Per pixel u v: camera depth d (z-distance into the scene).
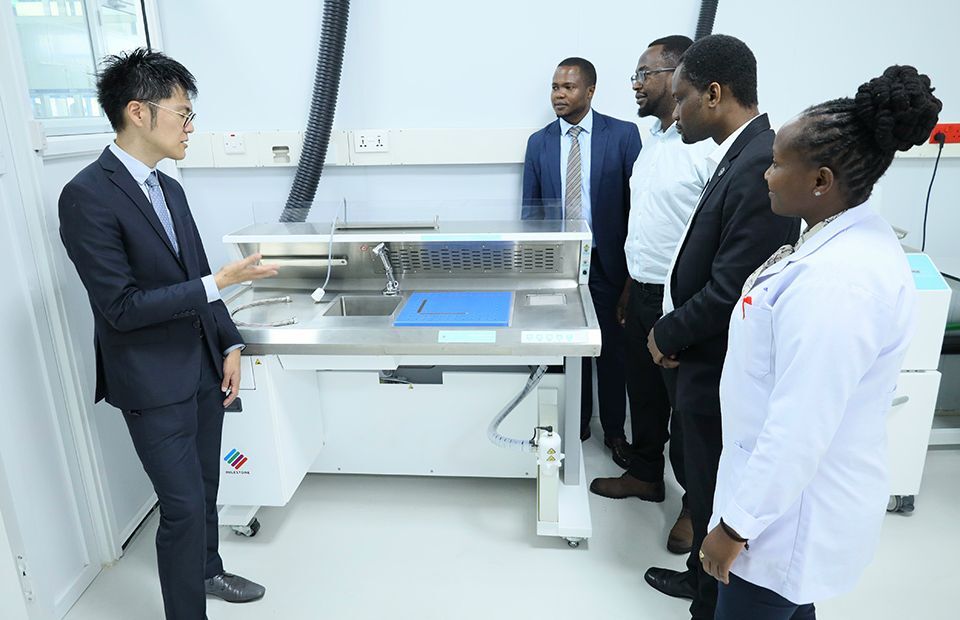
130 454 2.18
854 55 2.47
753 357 0.99
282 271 2.26
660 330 1.50
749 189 1.28
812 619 1.17
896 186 2.63
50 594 1.80
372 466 2.33
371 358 1.89
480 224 2.18
